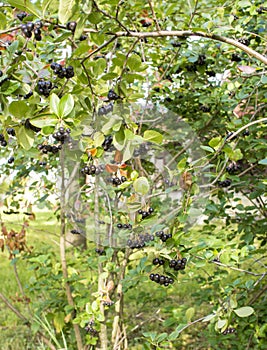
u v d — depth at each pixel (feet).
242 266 12.01
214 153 5.97
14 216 14.15
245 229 8.73
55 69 4.41
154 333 6.66
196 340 11.53
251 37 8.07
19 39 4.62
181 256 5.28
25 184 9.52
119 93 4.68
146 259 6.57
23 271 18.08
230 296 6.05
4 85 4.13
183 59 8.38
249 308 5.79
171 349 10.43
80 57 4.84
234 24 7.77
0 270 18.51
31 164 9.20
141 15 8.84
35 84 4.44
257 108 8.36
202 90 9.29
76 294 9.29
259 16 8.04
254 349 8.66
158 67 9.47
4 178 9.83
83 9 3.99
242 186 8.74
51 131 3.94
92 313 7.93
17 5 3.92
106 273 8.10
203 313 13.07
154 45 9.16
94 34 4.88
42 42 5.98
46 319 9.28
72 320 8.63
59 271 9.87
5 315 13.96
